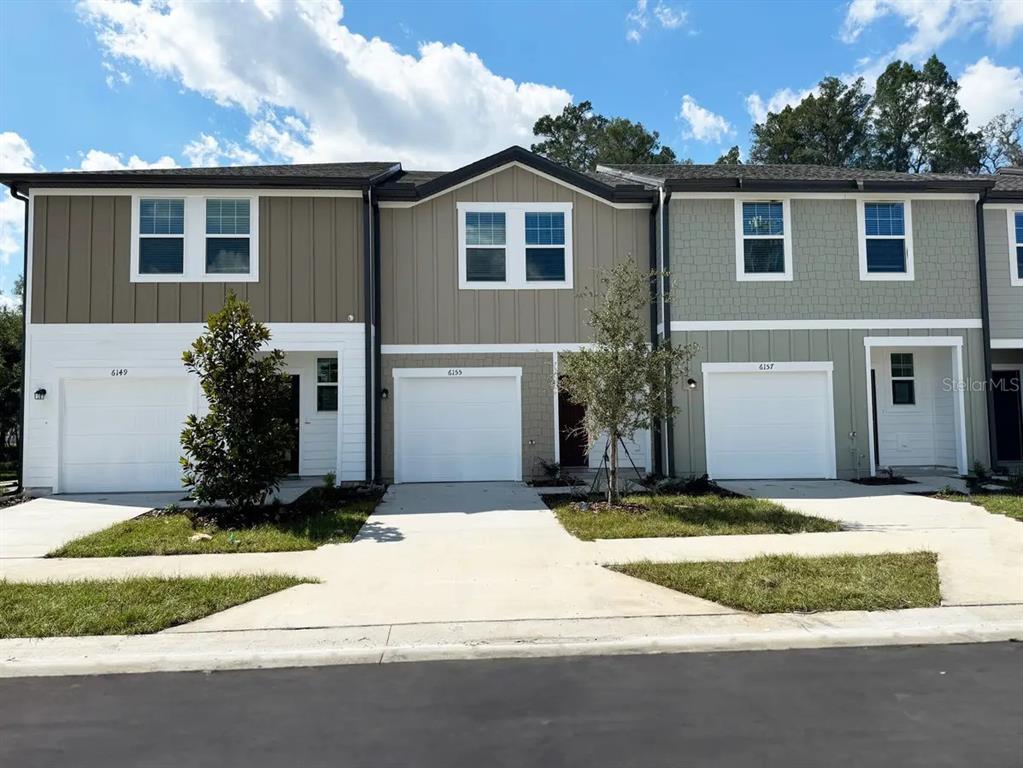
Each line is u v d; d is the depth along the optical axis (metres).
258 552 7.41
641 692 4.10
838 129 37.78
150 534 8.23
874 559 6.77
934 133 37.66
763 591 5.74
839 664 4.52
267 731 3.64
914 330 13.08
